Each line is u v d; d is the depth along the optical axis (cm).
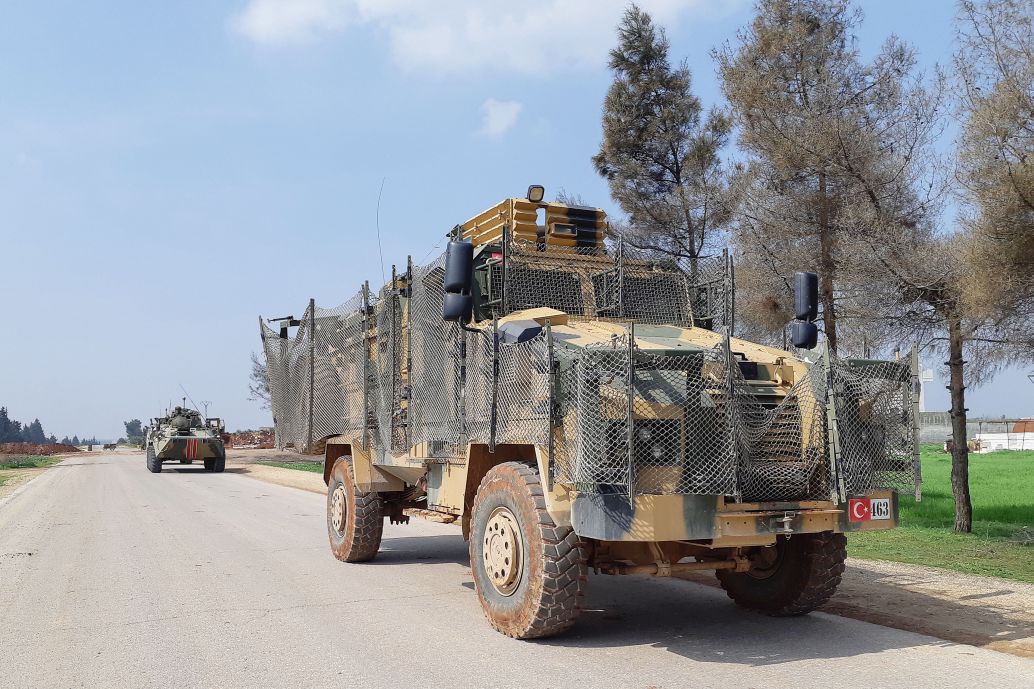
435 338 791
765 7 1294
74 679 526
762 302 1283
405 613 708
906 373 635
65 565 955
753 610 726
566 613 596
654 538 542
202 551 1067
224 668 546
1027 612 695
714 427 562
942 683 503
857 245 1145
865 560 951
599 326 750
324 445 1115
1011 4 922
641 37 1872
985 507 1511
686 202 1659
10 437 17488
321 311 1096
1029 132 895
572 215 862
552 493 590
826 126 1162
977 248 928
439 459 777
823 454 597
